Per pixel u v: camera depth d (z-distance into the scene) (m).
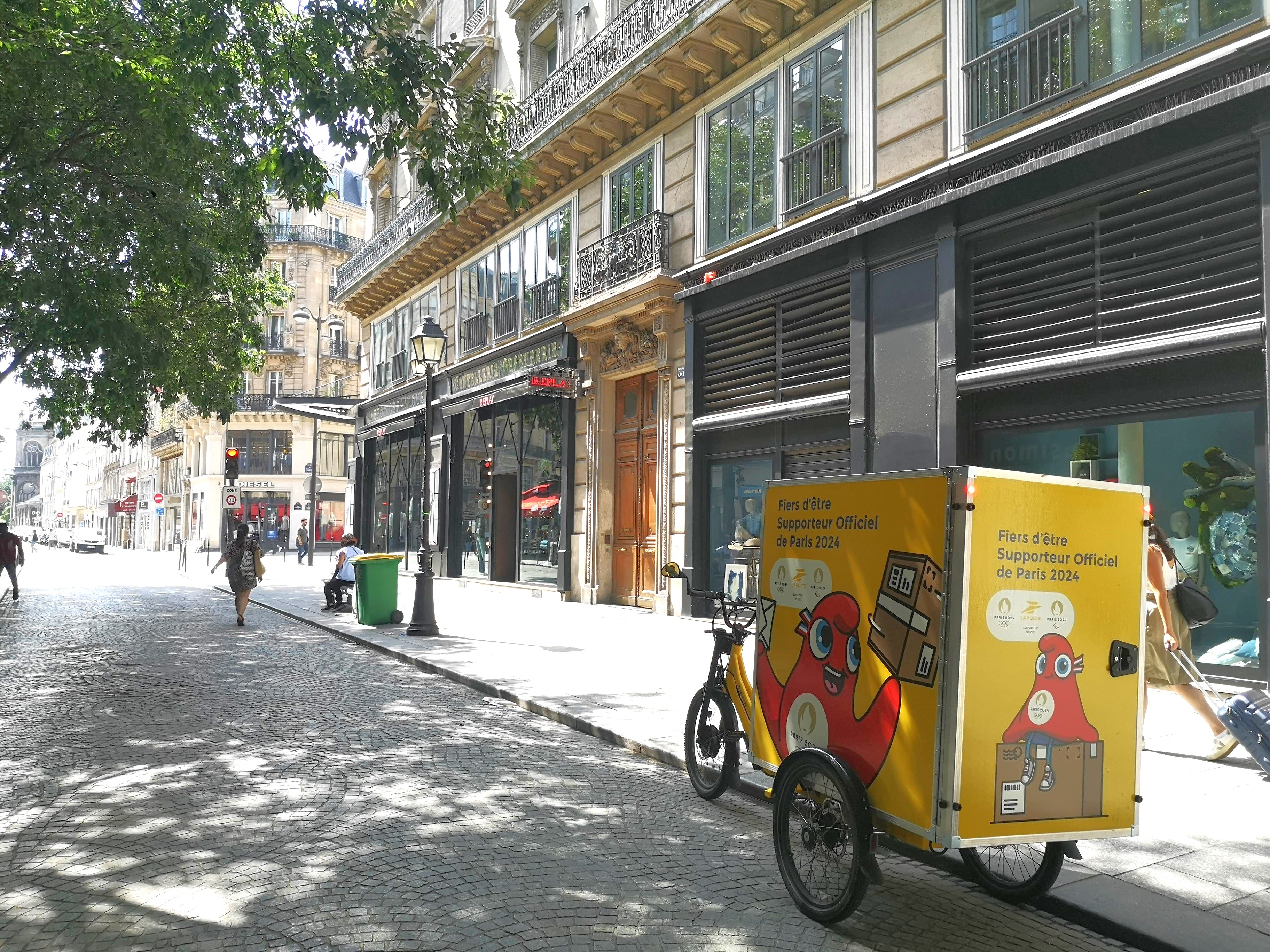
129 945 3.35
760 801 5.38
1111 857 4.20
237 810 4.94
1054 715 3.56
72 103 9.62
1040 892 3.80
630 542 16.34
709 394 13.99
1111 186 8.52
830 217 11.37
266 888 3.89
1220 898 3.75
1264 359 7.36
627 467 16.53
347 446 32.94
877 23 11.30
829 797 3.79
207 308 15.32
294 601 18.61
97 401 15.34
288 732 6.82
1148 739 6.33
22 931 3.45
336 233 52.38
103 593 21.47
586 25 17.58
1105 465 8.74
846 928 3.63
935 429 10.05
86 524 92.50
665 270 14.55
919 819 3.44
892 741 3.61
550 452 18.36
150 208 10.37
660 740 6.51
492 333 20.94
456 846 4.45
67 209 9.84
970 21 10.15
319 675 9.57
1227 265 7.78
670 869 4.24
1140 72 8.40
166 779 5.52
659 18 14.24
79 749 6.25
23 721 7.14
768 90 13.07
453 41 8.54
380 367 28.33
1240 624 7.76
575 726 7.23
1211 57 7.61
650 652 10.77
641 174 15.90
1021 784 3.48
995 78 9.81
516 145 18.22
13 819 4.76
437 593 20.17
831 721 4.01
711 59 13.98
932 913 3.81
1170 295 8.15
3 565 17.78
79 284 9.93
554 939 3.46
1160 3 8.35
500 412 20.55
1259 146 7.43
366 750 6.33
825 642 4.11
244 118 9.65
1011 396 9.47
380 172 28.84
